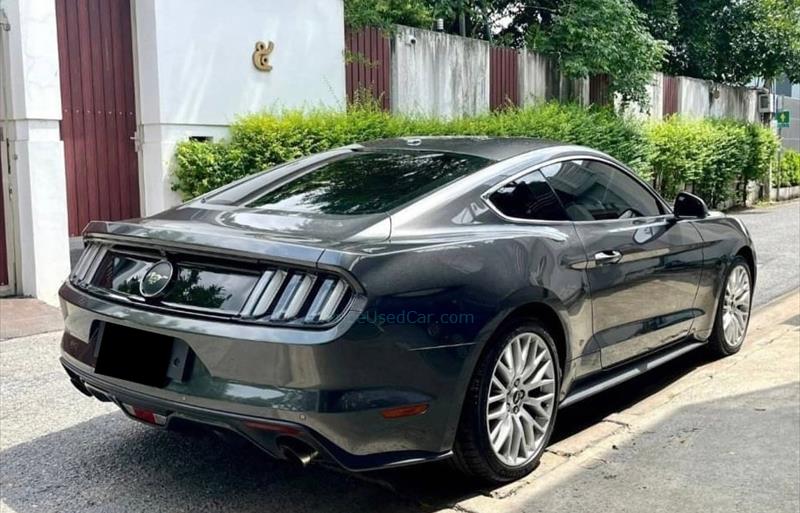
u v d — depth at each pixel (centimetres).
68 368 391
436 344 338
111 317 358
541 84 1432
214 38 886
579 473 401
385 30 1113
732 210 2003
